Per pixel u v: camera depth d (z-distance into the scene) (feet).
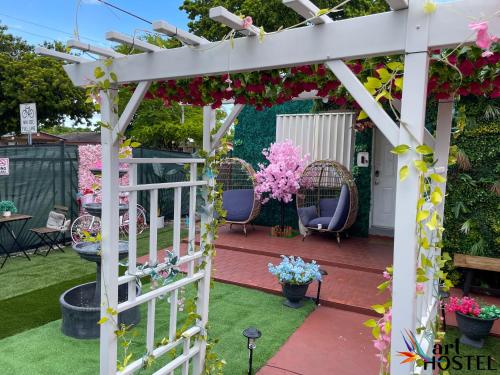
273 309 12.87
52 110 47.80
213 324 11.69
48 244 20.40
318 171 22.35
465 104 14.43
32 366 9.22
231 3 34.40
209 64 5.78
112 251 6.70
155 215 7.34
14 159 19.25
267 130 24.39
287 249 19.08
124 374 6.87
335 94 8.84
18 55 53.83
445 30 4.37
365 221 21.56
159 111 48.98
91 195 20.93
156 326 11.58
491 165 14.37
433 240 7.94
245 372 9.20
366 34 4.75
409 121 4.66
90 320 10.59
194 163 8.38
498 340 10.98
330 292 13.97
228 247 19.80
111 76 6.39
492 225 14.40
